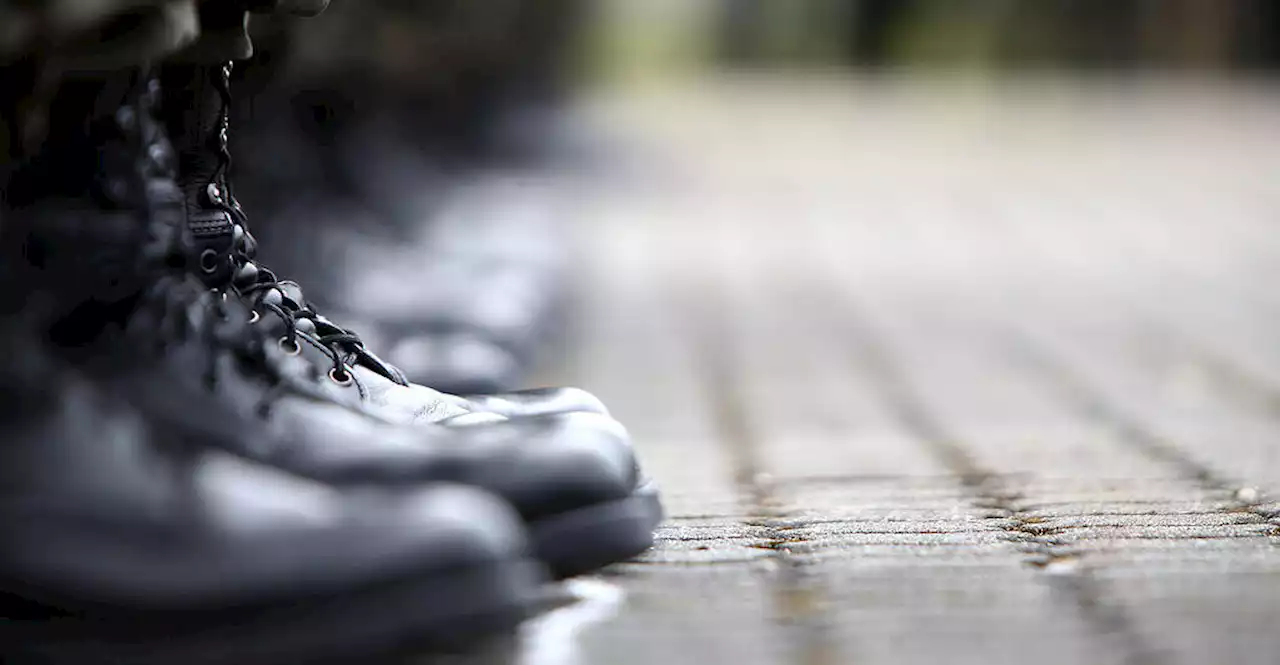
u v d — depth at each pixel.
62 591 1.65
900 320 5.80
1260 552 2.16
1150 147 16.20
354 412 2.00
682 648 1.80
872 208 10.62
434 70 7.61
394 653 1.70
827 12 48.41
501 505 1.95
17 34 1.62
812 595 2.00
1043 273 7.31
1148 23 35.16
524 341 4.49
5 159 1.82
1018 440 3.48
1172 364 4.76
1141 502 2.59
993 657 1.74
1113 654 1.74
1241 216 9.93
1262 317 5.80
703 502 2.71
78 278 1.79
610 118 21.69
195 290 1.91
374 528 1.69
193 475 1.71
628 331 5.50
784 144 17.28
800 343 5.25
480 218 6.92
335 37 5.12
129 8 1.74
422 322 4.10
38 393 1.69
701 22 49.47
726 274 7.23
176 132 2.16
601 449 2.05
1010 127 20.09
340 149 5.48
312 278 4.20
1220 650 1.74
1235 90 27.16
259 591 1.66
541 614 1.94
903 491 2.79
